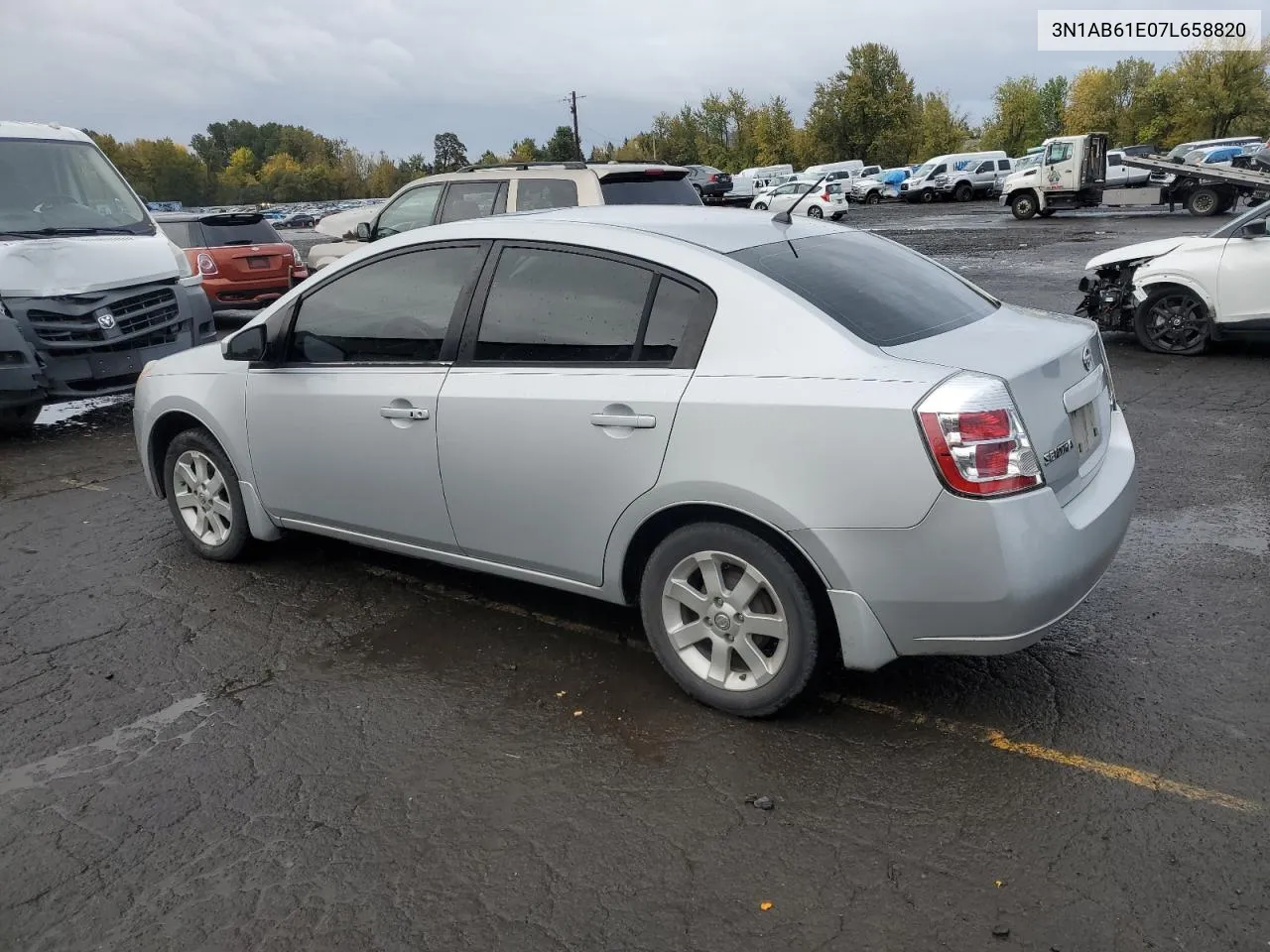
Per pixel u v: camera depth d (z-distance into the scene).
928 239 25.42
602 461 3.55
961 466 2.97
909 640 3.20
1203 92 65.94
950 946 2.48
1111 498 3.44
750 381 3.27
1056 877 2.71
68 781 3.33
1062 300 13.29
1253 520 5.33
